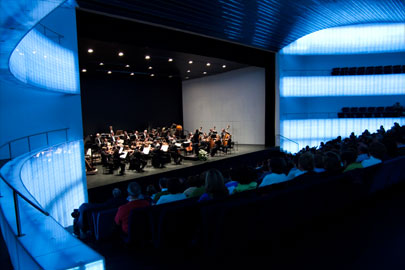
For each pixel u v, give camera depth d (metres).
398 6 13.07
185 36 11.88
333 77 16.98
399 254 2.66
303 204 3.31
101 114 18.61
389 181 4.70
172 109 22.55
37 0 3.30
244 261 2.65
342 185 3.81
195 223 3.15
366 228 3.28
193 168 12.38
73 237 2.61
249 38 13.38
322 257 2.66
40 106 8.63
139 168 11.64
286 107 17.64
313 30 14.94
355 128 16.78
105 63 14.87
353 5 12.27
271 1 10.12
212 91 20.89
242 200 2.91
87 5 8.44
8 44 4.18
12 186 2.72
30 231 2.81
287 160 5.68
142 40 10.43
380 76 16.48
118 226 3.64
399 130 9.07
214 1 9.26
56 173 7.25
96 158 13.40
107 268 2.78
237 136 19.55
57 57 7.86
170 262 2.81
